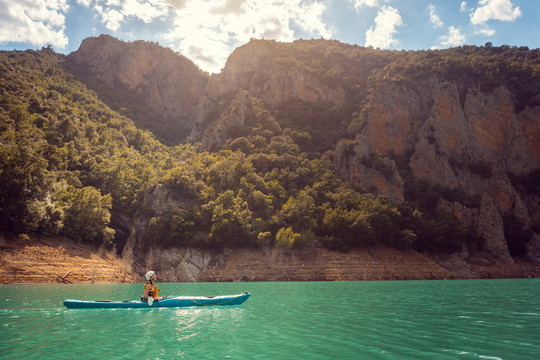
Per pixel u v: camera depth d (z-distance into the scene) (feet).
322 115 426.92
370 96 398.62
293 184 302.25
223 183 284.61
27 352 34.45
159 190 257.96
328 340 39.50
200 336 41.98
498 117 364.99
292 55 519.19
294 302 79.05
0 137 244.63
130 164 333.01
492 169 342.23
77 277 168.45
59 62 587.68
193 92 609.01
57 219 188.85
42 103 356.59
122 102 566.36
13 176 176.86
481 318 54.80
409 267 234.17
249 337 41.29
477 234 276.62
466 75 398.83
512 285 145.69
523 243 278.26
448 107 365.40
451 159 350.84
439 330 45.06
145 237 230.89
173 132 549.54
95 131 384.68
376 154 331.77
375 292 108.06
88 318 55.67
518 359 31.55
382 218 254.27
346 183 313.53
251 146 356.18
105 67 605.73
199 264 217.36
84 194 209.87
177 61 629.51
